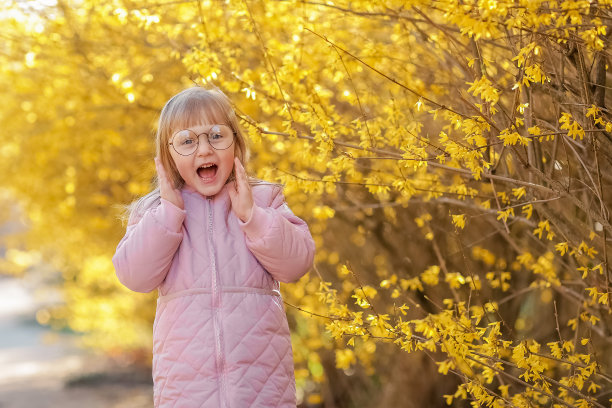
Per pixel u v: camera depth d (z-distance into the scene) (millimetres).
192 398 2479
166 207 2564
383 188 3303
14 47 5383
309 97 3402
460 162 3221
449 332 2914
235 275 2572
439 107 3297
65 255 10117
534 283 3867
